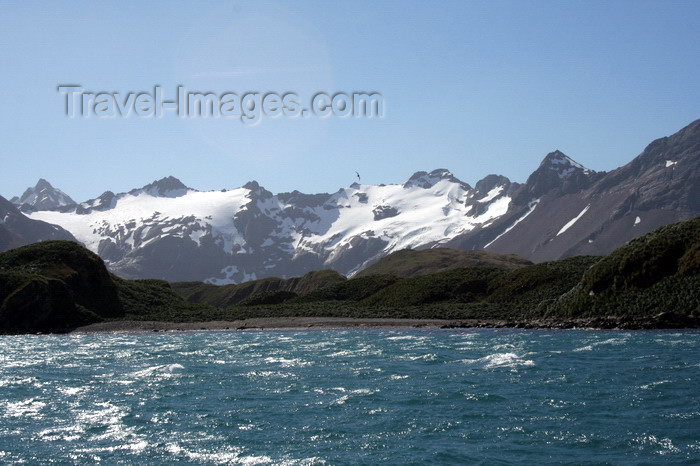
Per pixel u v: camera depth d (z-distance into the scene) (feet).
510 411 134.31
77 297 504.02
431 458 106.32
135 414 139.74
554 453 107.34
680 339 268.62
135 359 240.12
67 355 260.21
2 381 184.44
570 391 151.94
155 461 108.47
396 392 156.66
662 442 111.04
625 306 370.32
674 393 146.10
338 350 256.73
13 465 107.55
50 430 127.34
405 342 289.74
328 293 627.46
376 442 116.06
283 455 110.22
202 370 201.77
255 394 159.22
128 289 572.10
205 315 540.93
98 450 114.52
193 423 131.44
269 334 395.34
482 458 105.81
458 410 136.46
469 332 363.15
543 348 243.81
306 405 145.18
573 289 423.23
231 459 108.88
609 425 121.80
